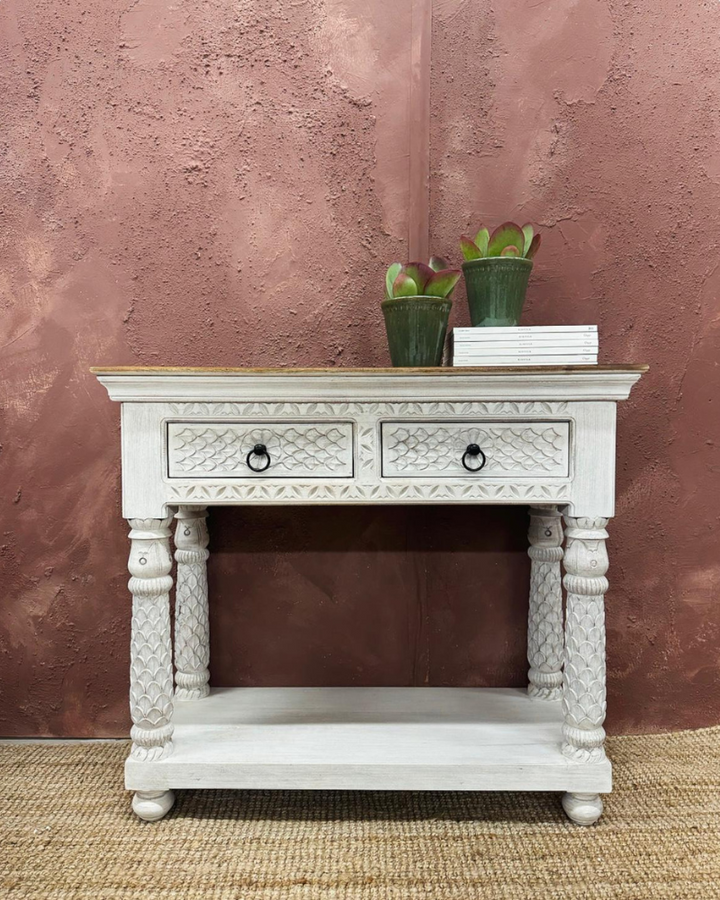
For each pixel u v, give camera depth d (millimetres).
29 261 1345
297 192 1341
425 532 1369
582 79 1319
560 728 1141
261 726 1154
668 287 1332
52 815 1084
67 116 1329
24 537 1370
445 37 1324
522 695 1303
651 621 1360
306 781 1021
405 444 1008
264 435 1009
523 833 1029
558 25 1316
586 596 1017
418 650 1381
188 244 1343
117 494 1365
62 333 1351
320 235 1345
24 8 1315
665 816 1073
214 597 1384
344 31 1325
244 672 1390
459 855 977
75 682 1380
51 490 1365
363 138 1334
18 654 1379
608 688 1367
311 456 1013
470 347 1037
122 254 1343
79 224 1339
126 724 1386
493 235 1102
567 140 1326
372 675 1386
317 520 1374
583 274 1336
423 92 1323
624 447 1347
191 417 1004
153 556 1021
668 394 1339
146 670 1022
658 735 1350
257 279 1348
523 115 1326
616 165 1324
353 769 1021
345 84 1328
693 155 1316
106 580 1373
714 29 1304
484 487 1006
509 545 1365
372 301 1348
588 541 1006
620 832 1031
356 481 1011
